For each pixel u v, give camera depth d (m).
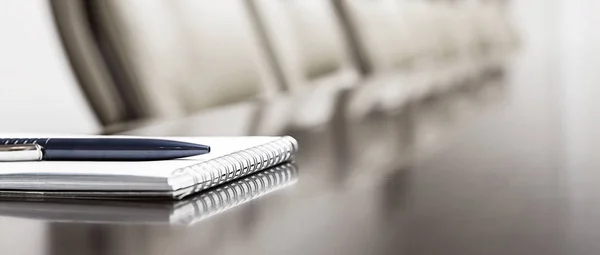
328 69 1.71
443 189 0.38
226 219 0.33
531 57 2.38
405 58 2.29
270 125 0.79
